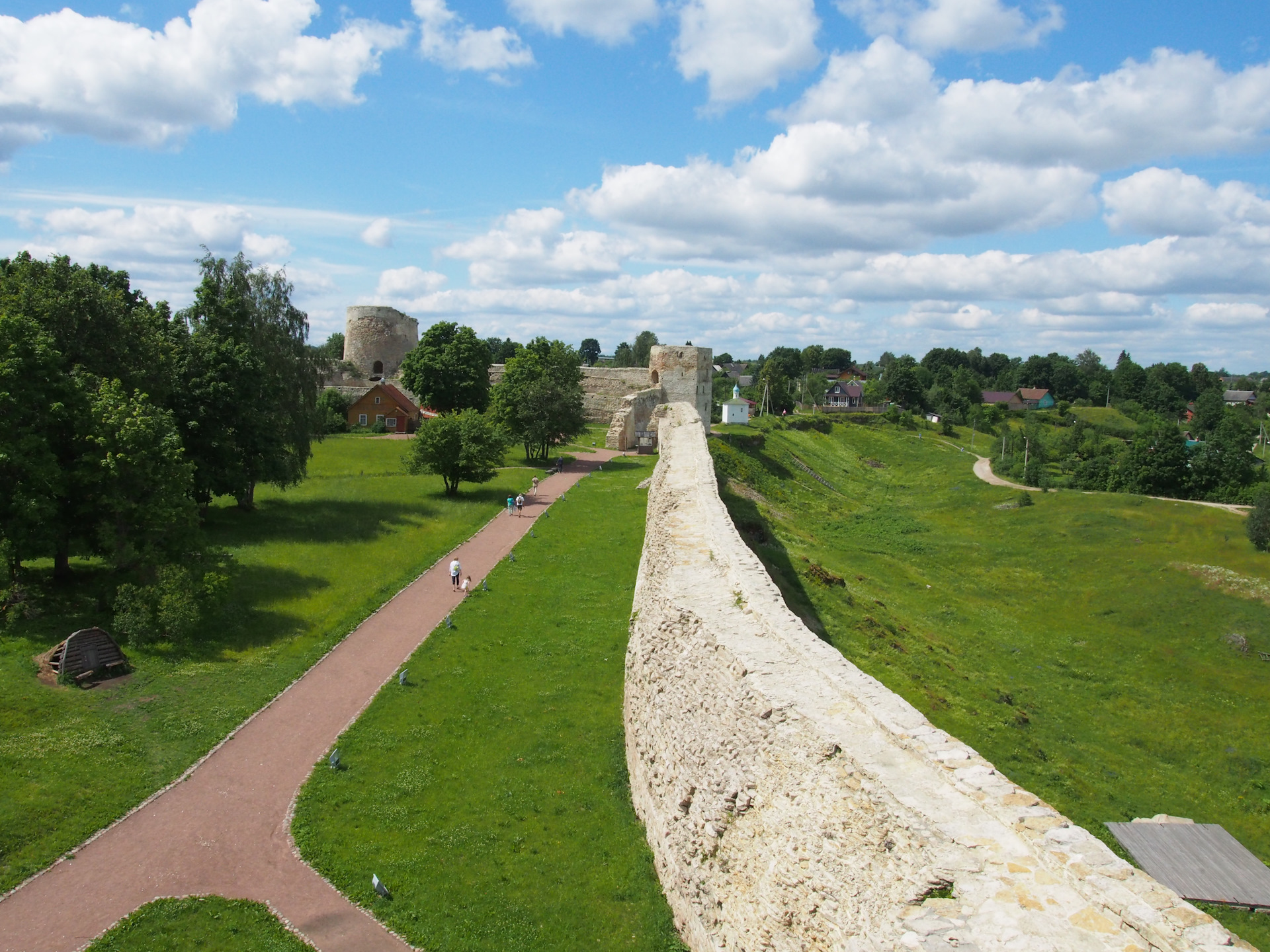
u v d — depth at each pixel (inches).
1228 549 1258.0
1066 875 215.2
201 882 390.6
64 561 708.0
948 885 216.1
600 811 468.8
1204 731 701.9
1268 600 1019.9
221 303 1061.1
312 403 1238.9
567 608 795.4
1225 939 195.3
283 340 1174.3
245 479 1027.3
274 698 577.6
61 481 661.3
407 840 434.9
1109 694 772.6
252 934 361.7
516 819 458.0
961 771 255.9
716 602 428.8
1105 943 195.3
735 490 1242.6
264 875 398.9
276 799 459.8
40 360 660.1
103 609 672.4
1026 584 1132.5
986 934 198.8
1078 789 550.9
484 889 400.2
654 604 482.0
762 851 291.9
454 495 1304.1
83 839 411.2
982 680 729.0
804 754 287.6
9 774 446.9
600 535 1072.8
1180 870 462.9
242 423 1018.1
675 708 406.6
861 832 251.0
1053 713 703.7
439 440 1274.6
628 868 417.7
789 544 1030.4
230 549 912.3
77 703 531.8
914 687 642.8
